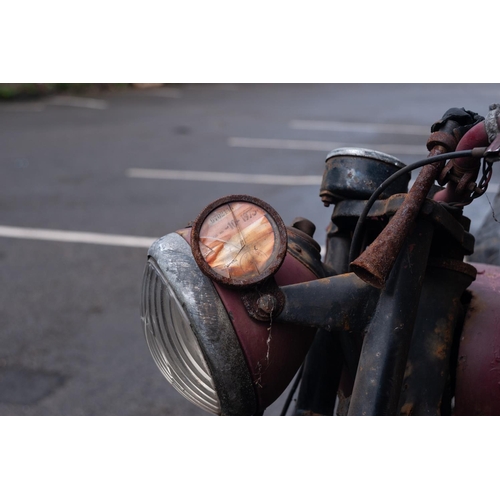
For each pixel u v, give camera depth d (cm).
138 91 1427
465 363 125
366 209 121
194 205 603
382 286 102
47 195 650
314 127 983
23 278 450
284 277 122
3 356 350
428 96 1264
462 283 125
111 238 523
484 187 117
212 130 983
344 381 144
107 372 332
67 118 1105
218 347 111
